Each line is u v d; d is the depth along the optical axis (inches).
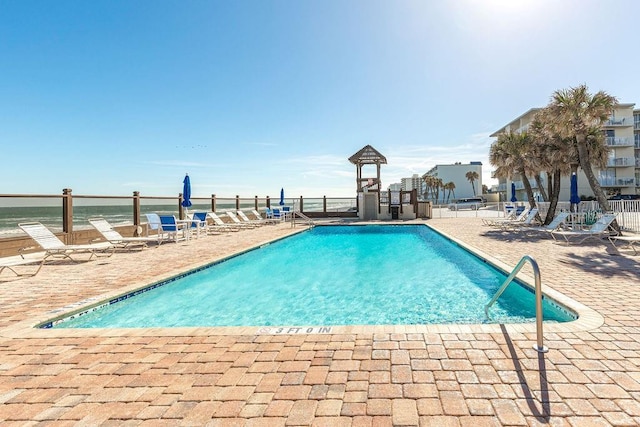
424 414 74.7
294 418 73.9
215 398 82.7
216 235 494.0
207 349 112.6
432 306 195.8
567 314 150.3
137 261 284.8
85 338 123.0
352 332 125.0
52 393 86.4
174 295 225.5
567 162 536.1
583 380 87.7
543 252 300.2
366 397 82.0
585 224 491.8
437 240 472.1
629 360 98.4
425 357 103.2
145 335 125.2
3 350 113.3
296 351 109.7
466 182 3014.3
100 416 75.8
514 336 117.6
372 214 813.2
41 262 256.2
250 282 258.4
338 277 271.9
